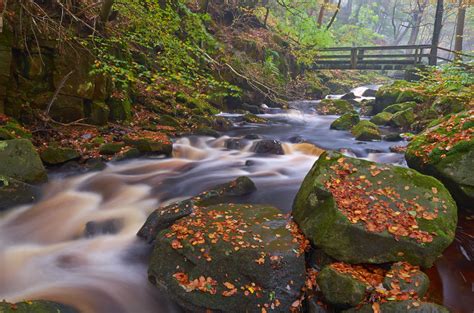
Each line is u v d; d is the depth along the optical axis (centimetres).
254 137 982
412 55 1839
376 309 291
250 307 319
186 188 625
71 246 452
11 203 516
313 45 1923
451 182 495
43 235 471
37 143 696
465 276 382
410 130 1094
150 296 373
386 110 1277
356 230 360
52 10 747
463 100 1009
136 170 705
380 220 371
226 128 1136
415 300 294
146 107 1030
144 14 852
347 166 450
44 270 405
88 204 559
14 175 536
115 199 580
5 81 668
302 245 383
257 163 784
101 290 378
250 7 1853
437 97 1124
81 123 801
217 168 743
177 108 1088
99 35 816
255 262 340
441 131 579
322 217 392
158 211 475
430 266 356
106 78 848
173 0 1128
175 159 789
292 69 1922
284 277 336
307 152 886
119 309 357
